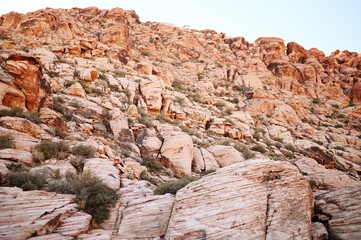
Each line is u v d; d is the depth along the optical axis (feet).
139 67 114.52
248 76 172.65
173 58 177.17
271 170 24.27
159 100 80.94
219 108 114.42
